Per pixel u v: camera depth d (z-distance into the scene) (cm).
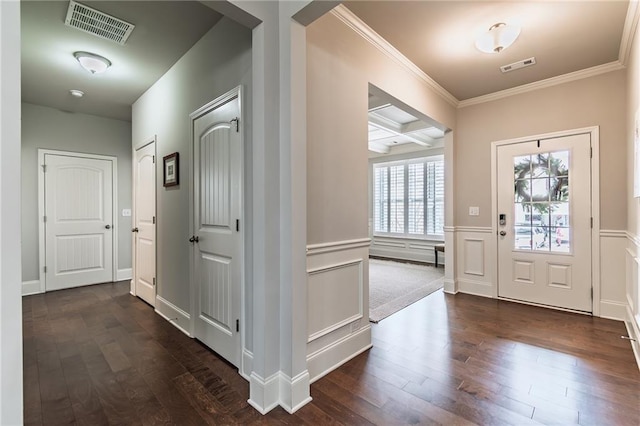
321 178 210
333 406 175
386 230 720
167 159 311
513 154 370
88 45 270
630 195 274
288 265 177
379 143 663
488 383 196
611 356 229
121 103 407
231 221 221
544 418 163
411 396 183
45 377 206
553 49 279
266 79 174
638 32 223
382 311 332
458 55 288
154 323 303
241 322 209
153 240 345
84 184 454
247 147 204
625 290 302
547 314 322
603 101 314
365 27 242
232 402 180
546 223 348
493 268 384
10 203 73
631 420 161
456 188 413
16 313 74
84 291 421
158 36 258
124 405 177
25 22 237
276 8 179
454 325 294
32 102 404
